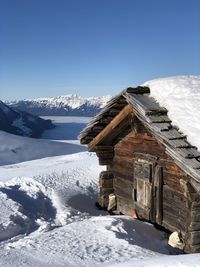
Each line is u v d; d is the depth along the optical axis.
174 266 6.58
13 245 9.48
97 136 13.21
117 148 13.53
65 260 8.09
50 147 55.97
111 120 12.68
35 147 54.59
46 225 11.90
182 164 8.96
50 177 17.44
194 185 8.73
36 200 14.09
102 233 9.83
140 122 11.41
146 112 10.31
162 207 10.96
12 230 11.23
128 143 12.79
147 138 11.63
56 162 26.19
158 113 10.47
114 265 7.10
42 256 8.41
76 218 12.83
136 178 12.21
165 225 10.80
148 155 11.54
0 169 23.72
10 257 8.38
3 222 11.49
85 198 15.35
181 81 11.25
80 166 19.97
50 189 15.70
